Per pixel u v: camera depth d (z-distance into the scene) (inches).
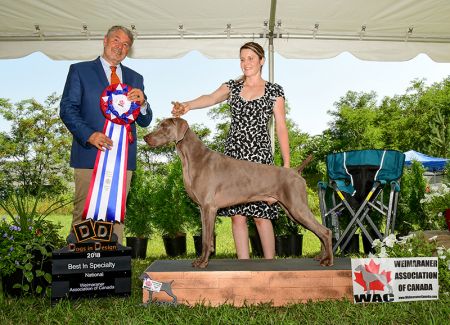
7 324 108.3
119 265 131.2
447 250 136.9
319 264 133.3
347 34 247.4
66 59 250.1
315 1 219.8
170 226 274.4
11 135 817.5
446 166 264.2
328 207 250.4
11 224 149.7
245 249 157.6
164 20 236.8
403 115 1237.1
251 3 223.1
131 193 274.2
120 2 221.0
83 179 147.0
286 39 248.1
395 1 219.6
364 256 215.3
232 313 110.0
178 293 121.4
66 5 222.2
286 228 263.0
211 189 129.5
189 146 131.9
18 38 244.4
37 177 658.2
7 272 133.5
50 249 143.4
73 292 126.1
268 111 157.8
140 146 850.1
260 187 132.5
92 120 147.2
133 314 113.1
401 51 253.8
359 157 209.8
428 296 126.3
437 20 235.0
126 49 152.9
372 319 108.1
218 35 248.4
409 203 261.6
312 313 112.9
